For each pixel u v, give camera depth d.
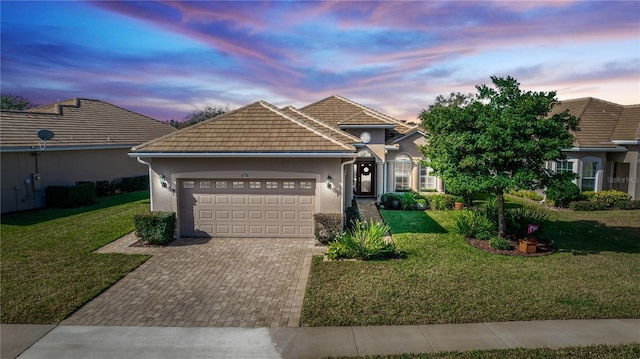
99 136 24.23
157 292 8.74
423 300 8.12
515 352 6.16
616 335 6.72
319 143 12.84
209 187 13.34
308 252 11.73
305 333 6.86
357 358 6.06
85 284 9.05
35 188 18.64
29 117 21.64
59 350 6.32
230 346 6.45
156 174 13.16
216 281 9.41
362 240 11.30
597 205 18.94
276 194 13.27
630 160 20.39
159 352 6.27
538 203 20.81
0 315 7.48
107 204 19.92
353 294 8.42
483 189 11.71
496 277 9.51
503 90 12.02
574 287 8.88
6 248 11.95
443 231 14.39
